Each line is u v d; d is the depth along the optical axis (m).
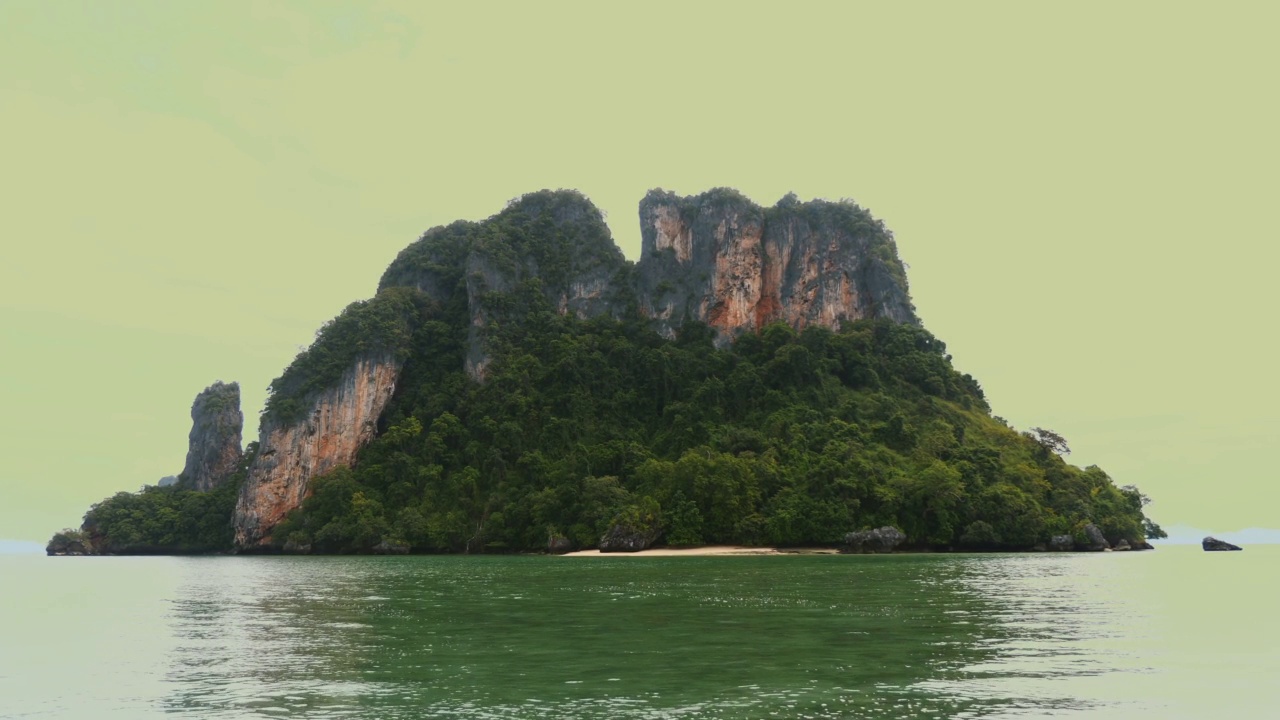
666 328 157.12
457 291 161.75
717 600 43.72
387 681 23.73
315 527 124.06
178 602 48.22
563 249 166.88
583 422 135.62
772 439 119.38
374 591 51.78
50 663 27.91
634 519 105.31
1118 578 59.66
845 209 164.00
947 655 27.16
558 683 23.16
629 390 143.88
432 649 28.89
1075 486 119.00
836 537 101.94
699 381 141.25
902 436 120.31
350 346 141.12
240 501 131.88
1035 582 55.62
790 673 24.30
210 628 36.25
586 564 82.31
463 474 124.81
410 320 152.12
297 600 47.56
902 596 45.62
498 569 74.81
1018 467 119.12
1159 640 30.30
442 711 20.31
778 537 102.19
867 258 159.75
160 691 23.31
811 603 42.16
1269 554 109.94
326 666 26.17
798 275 158.50
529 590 50.84
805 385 135.00
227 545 138.12
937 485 103.06
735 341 150.75
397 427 136.12
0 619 40.34
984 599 44.06
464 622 35.81
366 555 118.75
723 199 162.50
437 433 132.12
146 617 40.66
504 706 20.69
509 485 123.19
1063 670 24.83
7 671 26.48
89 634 34.81
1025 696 21.58
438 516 121.00
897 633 31.78
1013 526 105.06
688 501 107.56
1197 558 93.25
